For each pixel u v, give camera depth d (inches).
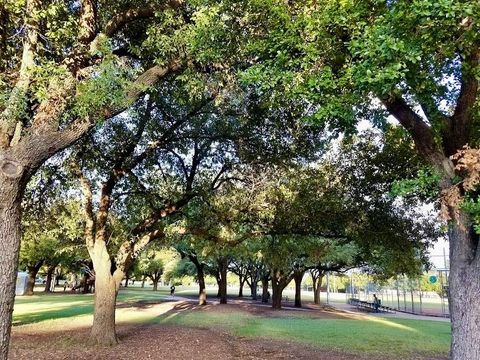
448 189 200.1
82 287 2066.9
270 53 273.4
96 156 509.4
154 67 302.7
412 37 202.7
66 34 278.4
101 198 517.0
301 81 248.2
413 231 535.2
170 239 596.7
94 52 273.0
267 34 282.2
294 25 247.9
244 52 299.9
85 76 268.2
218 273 1515.7
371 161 499.2
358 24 225.6
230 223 581.9
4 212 211.5
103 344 475.2
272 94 323.6
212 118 523.8
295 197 549.6
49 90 239.0
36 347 453.7
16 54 301.3
